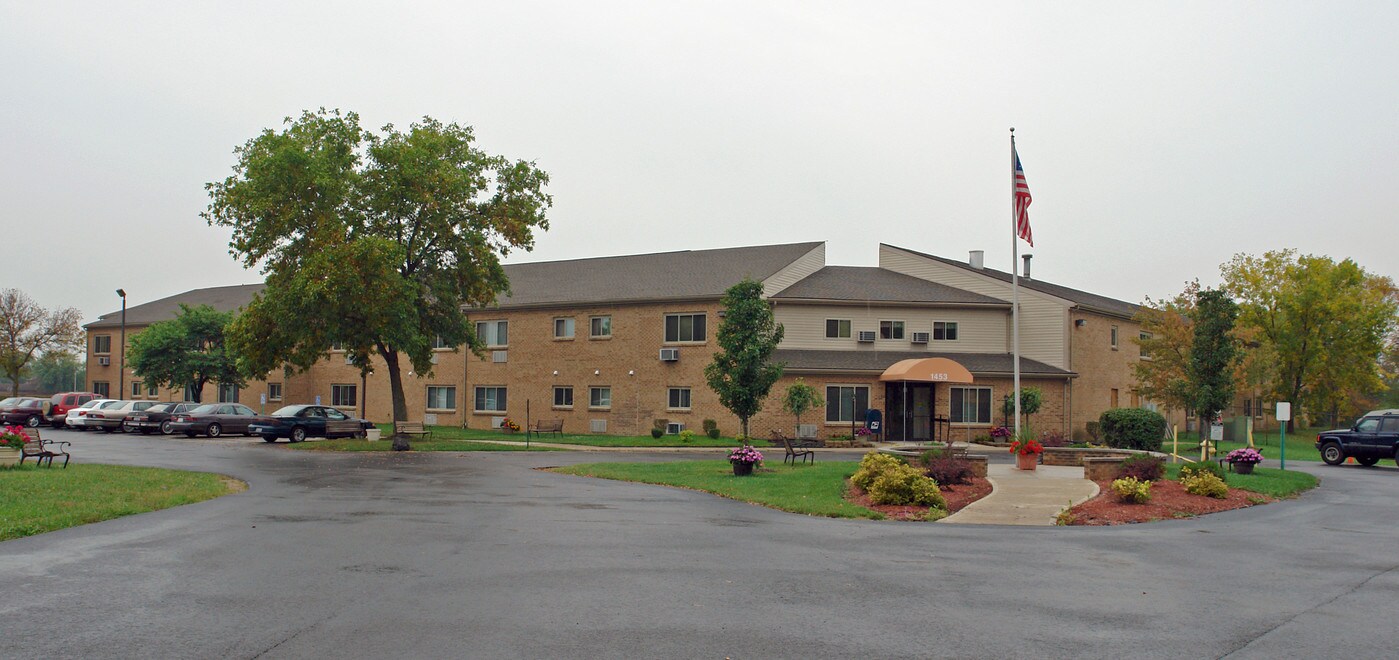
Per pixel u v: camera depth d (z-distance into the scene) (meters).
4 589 8.71
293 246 32.41
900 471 16.94
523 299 44.50
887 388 38.62
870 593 9.03
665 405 40.50
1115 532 13.97
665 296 40.47
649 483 20.53
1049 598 8.94
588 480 21.17
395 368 34.19
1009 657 6.89
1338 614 8.50
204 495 16.72
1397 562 11.49
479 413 45.72
